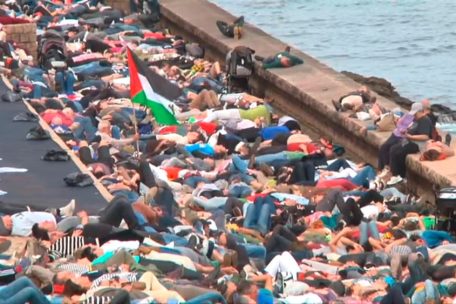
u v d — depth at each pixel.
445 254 94.75
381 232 103.81
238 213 107.25
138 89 124.38
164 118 125.56
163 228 96.69
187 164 121.06
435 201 113.31
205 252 91.56
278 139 129.75
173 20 188.38
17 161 109.00
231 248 93.62
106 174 109.62
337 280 88.00
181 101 144.50
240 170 120.94
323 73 155.25
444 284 87.56
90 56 159.62
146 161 115.69
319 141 139.38
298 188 115.44
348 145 138.38
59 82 147.25
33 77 147.50
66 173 105.94
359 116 136.38
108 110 135.62
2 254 87.56
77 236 89.06
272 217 105.94
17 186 102.38
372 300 84.06
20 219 91.75
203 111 140.75
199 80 153.50
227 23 180.75
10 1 186.88
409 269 89.75
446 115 160.62
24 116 122.25
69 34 170.62
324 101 144.00
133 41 171.75
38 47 162.88
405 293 87.12
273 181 119.06
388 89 182.75
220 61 173.88
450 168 118.62
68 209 95.06
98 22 179.50
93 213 95.94
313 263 93.62
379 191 117.69
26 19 165.88
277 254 95.31
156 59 165.25
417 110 125.75
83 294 79.06
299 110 150.75
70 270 83.12
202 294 80.12
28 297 77.31
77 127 124.25
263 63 158.38
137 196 104.44
